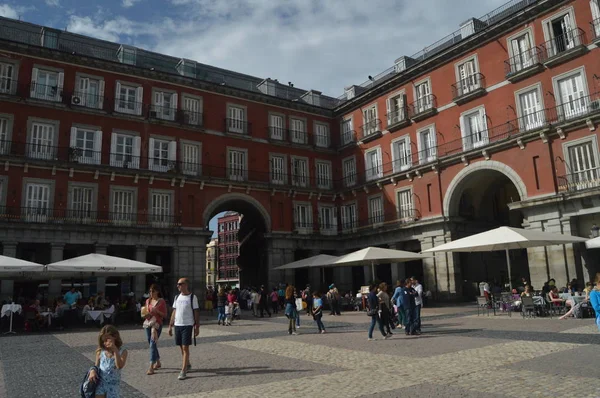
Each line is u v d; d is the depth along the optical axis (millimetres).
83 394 4582
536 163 24344
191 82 32344
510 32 26484
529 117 25203
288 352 10617
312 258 28312
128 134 29750
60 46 29969
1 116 26062
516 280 29812
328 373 7930
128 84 30172
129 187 29078
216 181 31875
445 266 28172
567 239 17766
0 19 29125
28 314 18016
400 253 23484
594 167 22141
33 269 17375
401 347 10648
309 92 39969
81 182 27688
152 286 8984
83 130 28406
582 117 22266
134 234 28391
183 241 30047
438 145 30109
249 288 34844
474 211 30203
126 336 15461
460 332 12992
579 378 6715
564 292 18984
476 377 7117
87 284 30125
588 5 23094
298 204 35812
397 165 33094
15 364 10094
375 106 35469
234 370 8500
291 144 36250
